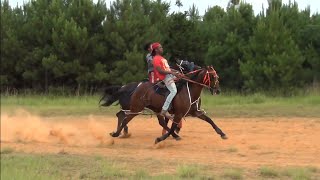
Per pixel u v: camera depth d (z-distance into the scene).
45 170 9.31
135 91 13.64
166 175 9.08
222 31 31.97
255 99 25.20
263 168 9.56
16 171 8.85
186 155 11.73
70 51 28.64
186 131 16.02
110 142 13.68
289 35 28.77
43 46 29.45
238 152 12.13
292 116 19.27
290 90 27.81
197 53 32.56
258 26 28.83
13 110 20.84
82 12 29.39
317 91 27.20
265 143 13.46
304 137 14.37
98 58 29.42
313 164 10.46
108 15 29.92
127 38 29.44
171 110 13.10
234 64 30.64
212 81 13.07
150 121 18.94
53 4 29.75
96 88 29.34
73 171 9.42
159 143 13.00
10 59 29.61
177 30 32.25
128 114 13.77
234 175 9.05
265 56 28.62
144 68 29.45
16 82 30.48
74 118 19.52
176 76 12.98
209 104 24.11
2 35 29.72
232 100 25.23
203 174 9.23
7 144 13.19
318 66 29.03
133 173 9.30
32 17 30.11
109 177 8.96
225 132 15.68
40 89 29.77
